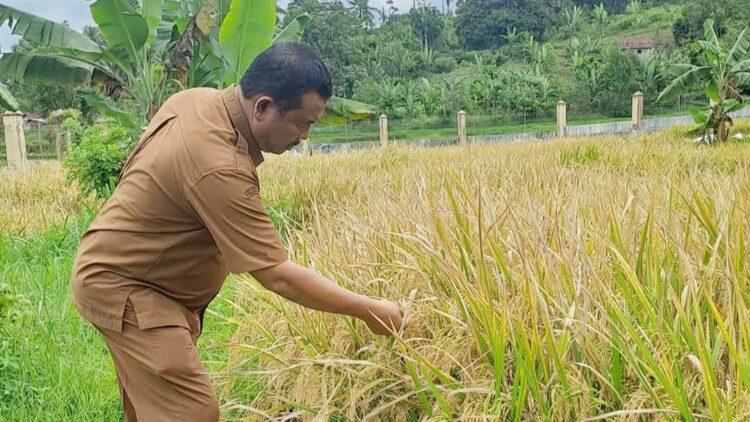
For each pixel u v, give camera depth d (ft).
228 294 15.67
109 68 32.71
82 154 27.71
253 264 7.34
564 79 159.43
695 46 53.72
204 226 7.68
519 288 8.81
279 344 9.82
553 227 9.67
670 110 106.22
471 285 8.49
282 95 7.16
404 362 8.84
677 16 207.31
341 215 16.35
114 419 10.83
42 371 12.05
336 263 11.11
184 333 7.88
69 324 14.12
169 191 7.39
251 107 7.32
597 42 175.32
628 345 7.55
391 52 185.98
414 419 8.71
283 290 7.57
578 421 7.00
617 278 8.38
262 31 28.48
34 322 14.11
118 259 7.64
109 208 7.79
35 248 22.50
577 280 8.39
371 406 9.05
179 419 7.85
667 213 11.44
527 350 7.18
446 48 242.37
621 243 9.26
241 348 10.20
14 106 35.76
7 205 32.89
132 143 28.55
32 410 10.78
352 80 153.58
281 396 9.50
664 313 7.92
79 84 30.66
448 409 7.68
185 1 32.32
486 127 106.93
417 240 9.57
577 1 282.56
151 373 7.80
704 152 40.14
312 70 7.19
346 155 50.06
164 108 7.86
